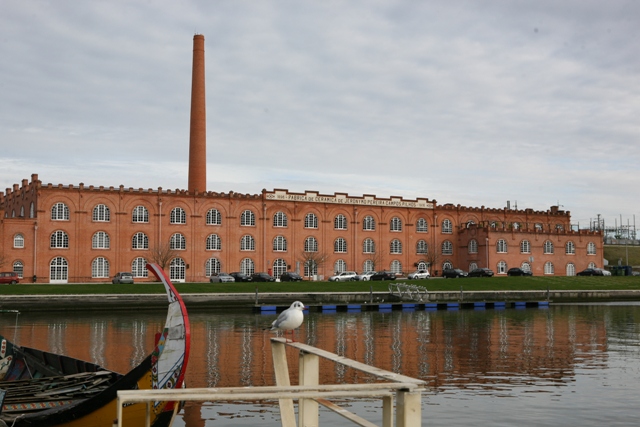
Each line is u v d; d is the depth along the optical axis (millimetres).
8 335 45000
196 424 20656
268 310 67875
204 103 105188
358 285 83688
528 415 21703
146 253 92500
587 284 95625
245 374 29234
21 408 17703
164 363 16281
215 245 97312
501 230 111500
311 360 13594
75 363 22516
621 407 22844
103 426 16359
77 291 70688
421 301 76312
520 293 84062
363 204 108125
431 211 113375
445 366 31891
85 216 89125
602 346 39750
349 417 11984
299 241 103125
